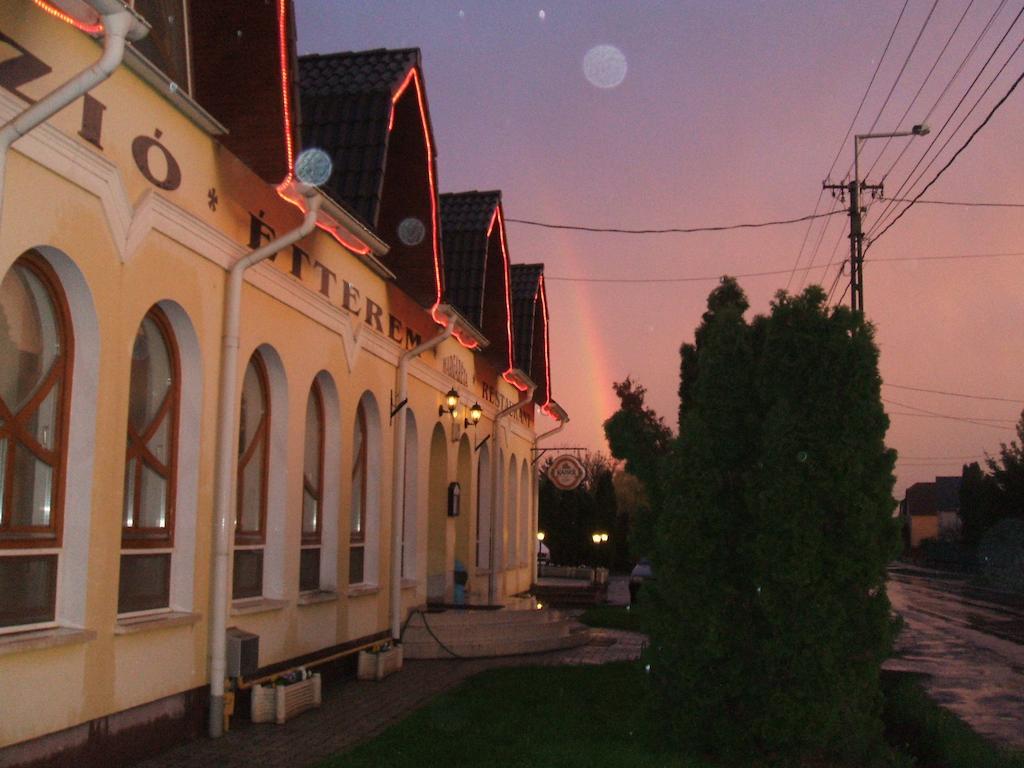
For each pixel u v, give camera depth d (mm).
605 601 29547
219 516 9008
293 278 10766
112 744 7379
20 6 6133
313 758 8148
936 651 19500
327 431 12383
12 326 6656
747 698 7898
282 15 9430
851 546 7758
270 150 9508
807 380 7984
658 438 9258
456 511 18406
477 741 8742
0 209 5688
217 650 8867
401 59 13586
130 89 7559
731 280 10781
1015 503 52938
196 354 8758
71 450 7098
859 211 25562
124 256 7461
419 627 15523
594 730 9305
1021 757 9070
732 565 8102
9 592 6508
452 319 15508
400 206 15094
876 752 7902
